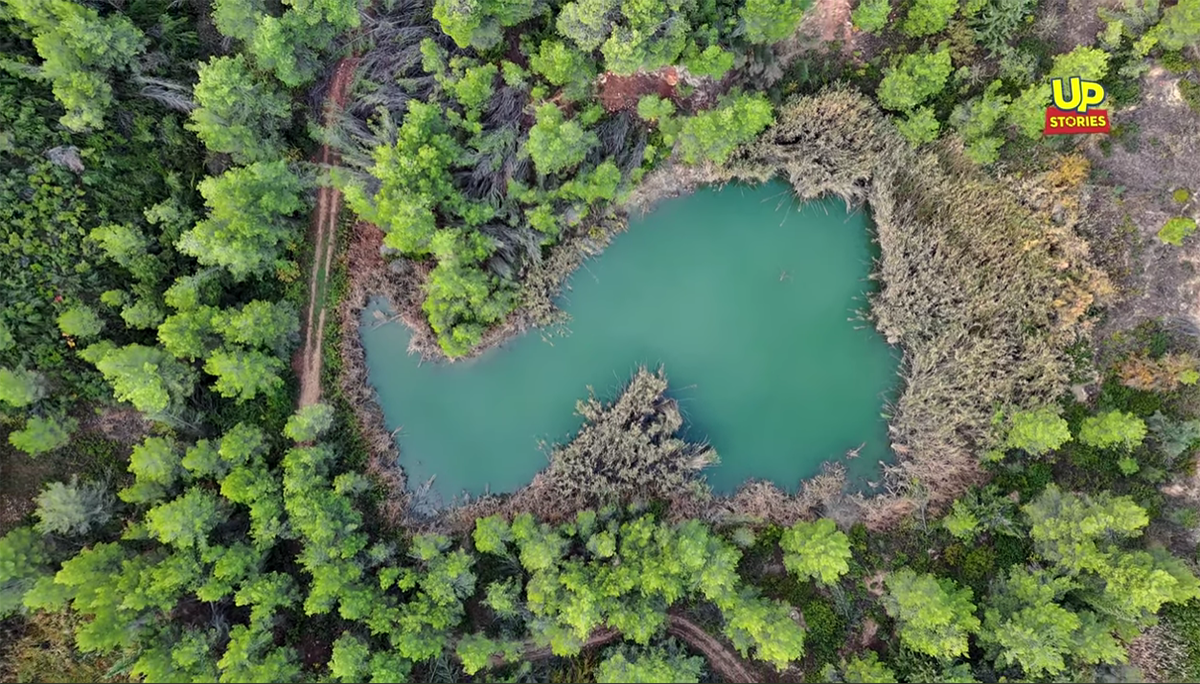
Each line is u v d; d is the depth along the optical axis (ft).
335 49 118.11
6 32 106.73
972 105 112.06
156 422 115.03
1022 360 116.06
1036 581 107.34
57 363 110.22
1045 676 109.40
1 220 106.83
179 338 105.29
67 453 113.70
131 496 107.14
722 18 111.55
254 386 113.19
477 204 115.34
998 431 115.75
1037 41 114.52
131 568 105.19
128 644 105.60
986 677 110.52
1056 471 116.37
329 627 118.62
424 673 116.57
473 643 109.91
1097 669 109.29
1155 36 108.17
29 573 105.50
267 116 114.32
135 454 105.50
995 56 114.62
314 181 115.75
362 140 116.06
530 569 115.55
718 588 109.40
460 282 111.24
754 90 118.11
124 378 103.45
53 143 108.47
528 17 112.78
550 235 118.83
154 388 104.01
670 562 109.19
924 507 118.83
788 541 114.42
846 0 116.47
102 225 110.22
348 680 106.22
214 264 112.06
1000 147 116.16
